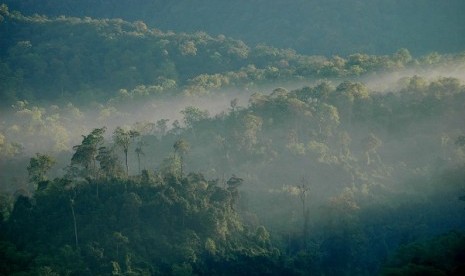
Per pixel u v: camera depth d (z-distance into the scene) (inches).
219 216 7377.0
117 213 7140.8
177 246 6993.1
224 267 7032.5
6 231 7101.4
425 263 6102.4
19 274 6269.7
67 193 7244.1
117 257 6747.1
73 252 6707.7
